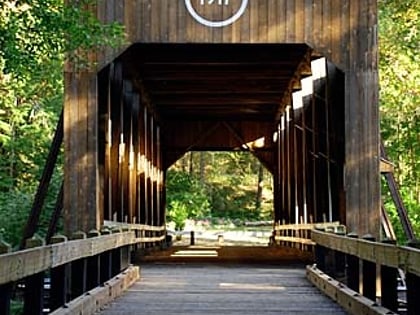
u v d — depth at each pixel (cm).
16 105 1745
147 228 1653
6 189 1730
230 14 1051
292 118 1639
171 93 1802
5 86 1394
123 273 887
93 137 1019
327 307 725
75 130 1021
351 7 1054
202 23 1047
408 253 442
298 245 1623
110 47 959
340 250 730
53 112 1762
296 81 1539
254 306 735
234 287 912
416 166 1845
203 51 1341
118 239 844
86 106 1021
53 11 777
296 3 1052
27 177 1792
